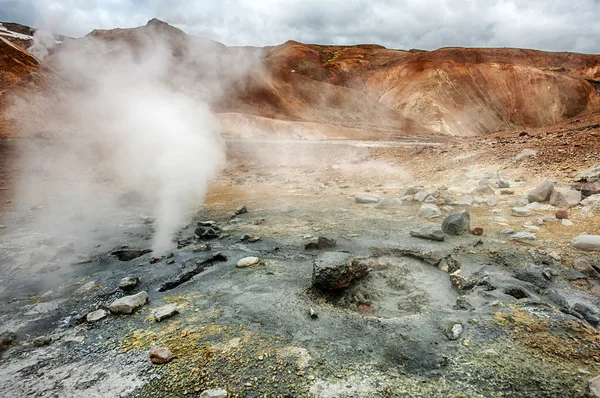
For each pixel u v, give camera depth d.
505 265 4.52
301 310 3.67
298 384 2.64
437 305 3.83
